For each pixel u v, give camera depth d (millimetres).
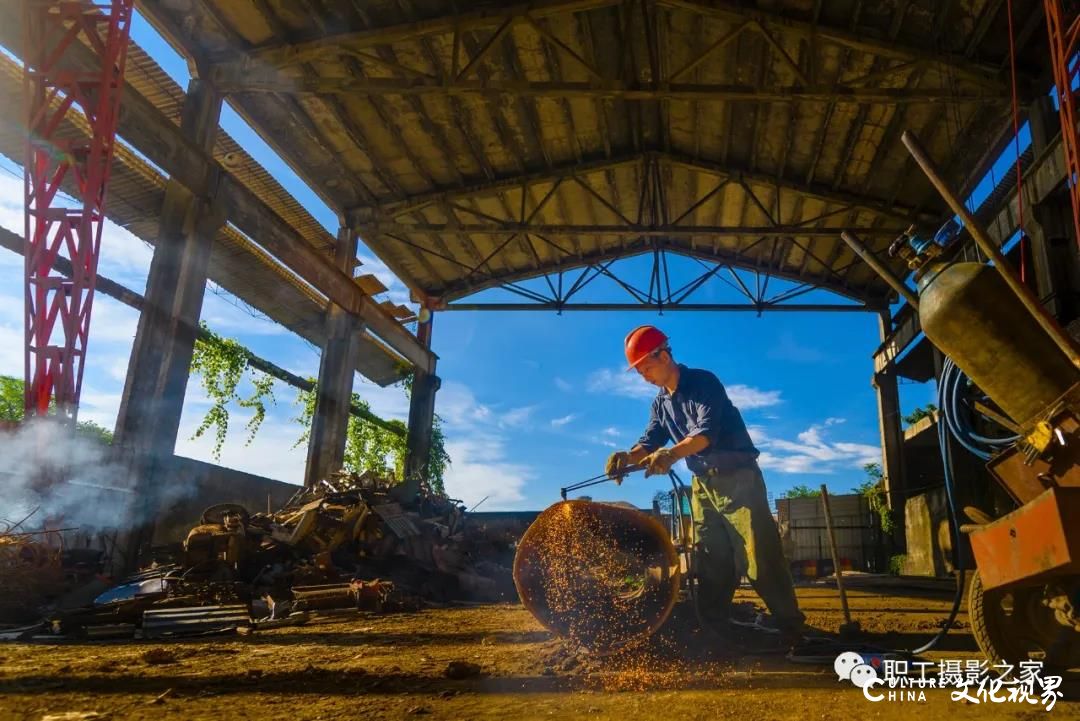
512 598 11984
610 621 4129
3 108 13523
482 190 20906
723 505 4449
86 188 11969
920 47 14055
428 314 27203
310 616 7488
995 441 3529
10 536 8797
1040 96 13711
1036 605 3318
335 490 13742
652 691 3129
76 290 11945
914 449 26719
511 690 3182
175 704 2910
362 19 14680
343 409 20625
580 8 14281
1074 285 12688
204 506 15008
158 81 15016
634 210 23531
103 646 5129
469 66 14688
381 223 21172
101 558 11367
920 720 2584
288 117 17297
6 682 3414
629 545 4691
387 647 4910
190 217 14039
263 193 19312
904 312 23109
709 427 4250
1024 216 13758
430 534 13070
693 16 14773
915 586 14195
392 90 14742
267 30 14656
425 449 26875
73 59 12641
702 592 4590
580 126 19141
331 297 19953
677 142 19875
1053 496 2695
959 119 15484
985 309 3250
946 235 3551
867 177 18531
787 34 14164
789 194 20469
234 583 8828
